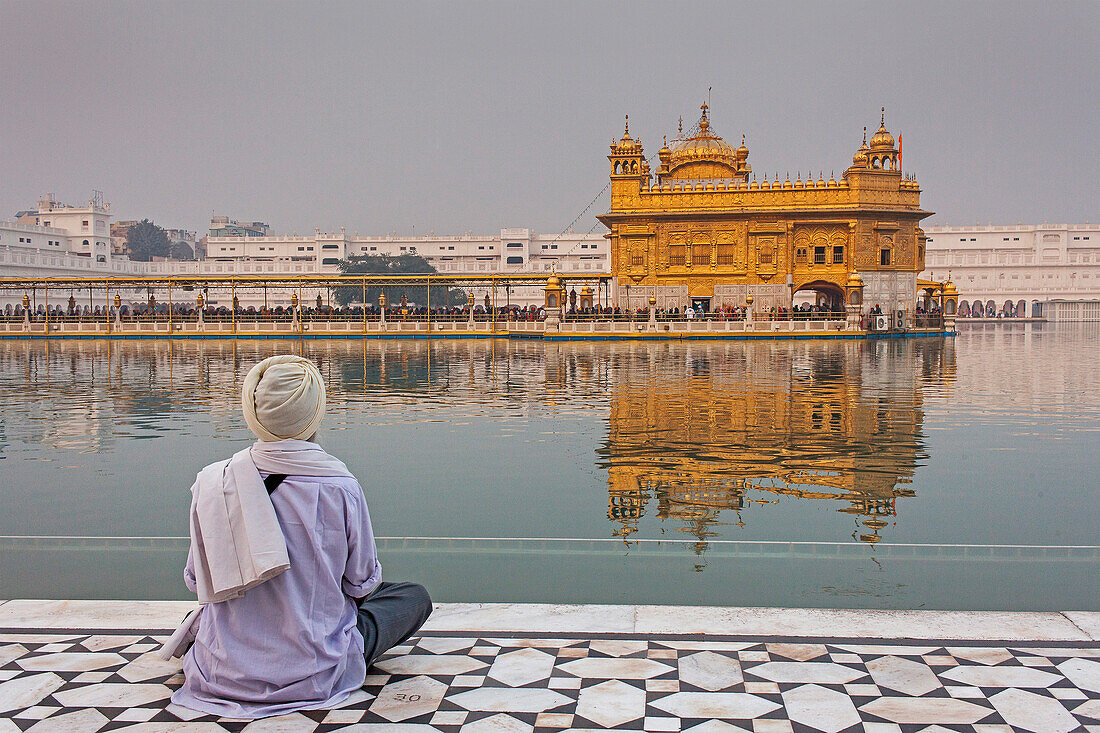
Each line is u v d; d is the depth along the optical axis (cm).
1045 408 1875
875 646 509
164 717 426
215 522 439
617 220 6222
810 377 2694
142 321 6494
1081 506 962
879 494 1029
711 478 1128
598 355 3978
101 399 2145
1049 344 4941
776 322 5478
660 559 705
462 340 5866
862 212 5919
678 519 905
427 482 1110
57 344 5456
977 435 1494
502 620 557
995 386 2375
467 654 503
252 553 429
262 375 450
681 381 2578
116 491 1062
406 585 520
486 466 1222
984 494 1022
